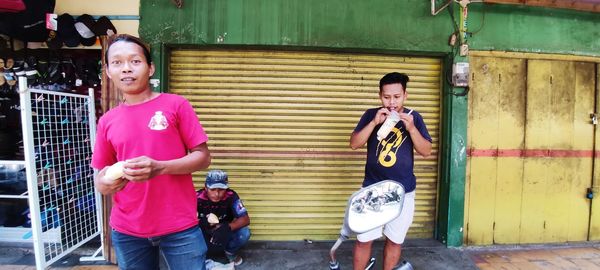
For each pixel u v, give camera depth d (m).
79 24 3.31
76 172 3.31
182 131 1.73
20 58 3.60
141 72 1.63
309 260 3.55
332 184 3.93
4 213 3.77
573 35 3.96
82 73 3.63
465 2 3.64
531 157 4.01
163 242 1.78
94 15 3.51
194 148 1.74
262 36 3.60
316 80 3.83
